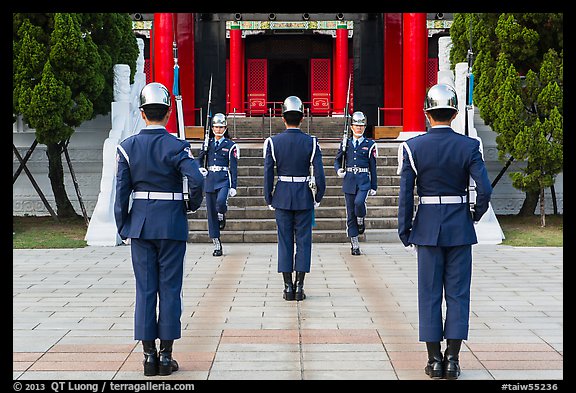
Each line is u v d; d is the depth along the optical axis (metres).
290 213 8.34
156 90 5.80
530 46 13.33
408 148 5.72
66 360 5.96
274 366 5.78
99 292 8.68
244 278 9.59
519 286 8.98
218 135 11.48
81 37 12.80
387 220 13.16
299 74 37.44
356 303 8.07
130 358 6.02
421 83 16.00
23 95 12.57
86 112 13.06
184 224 5.73
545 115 13.29
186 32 21.59
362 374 5.58
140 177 5.68
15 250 11.78
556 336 6.67
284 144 8.41
